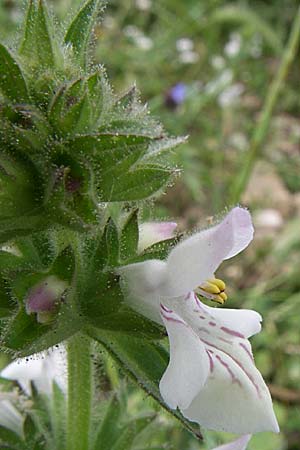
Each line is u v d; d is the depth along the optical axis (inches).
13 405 4.8
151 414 4.7
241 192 8.8
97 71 3.7
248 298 8.9
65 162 3.7
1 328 3.9
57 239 4.0
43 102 3.7
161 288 3.9
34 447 4.6
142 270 3.9
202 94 12.2
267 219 10.7
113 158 3.7
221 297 4.1
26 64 3.7
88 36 4.0
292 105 13.3
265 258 9.9
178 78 13.2
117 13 13.8
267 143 12.0
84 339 4.3
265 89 13.7
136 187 3.8
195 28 13.3
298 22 8.8
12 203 3.7
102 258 3.9
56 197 3.7
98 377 5.1
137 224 4.0
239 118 12.7
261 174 11.8
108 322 3.9
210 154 11.3
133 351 4.0
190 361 3.7
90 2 4.0
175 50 13.4
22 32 3.9
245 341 4.0
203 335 3.9
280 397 7.8
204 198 10.8
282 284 9.1
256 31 13.5
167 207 10.7
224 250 3.7
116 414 4.6
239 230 3.8
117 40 13.1
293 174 11.7
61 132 3.7
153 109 11.6
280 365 8.2
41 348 3.7
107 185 3.8
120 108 3.9
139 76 12.7
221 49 13.9
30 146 3.7
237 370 3.8
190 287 3.8
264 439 6.6
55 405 4.7
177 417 3.8
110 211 4.1
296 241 9.9
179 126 11.7
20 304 3.7
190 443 6.5
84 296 3.9
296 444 7.4
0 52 3.7
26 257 4.0
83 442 4.4
